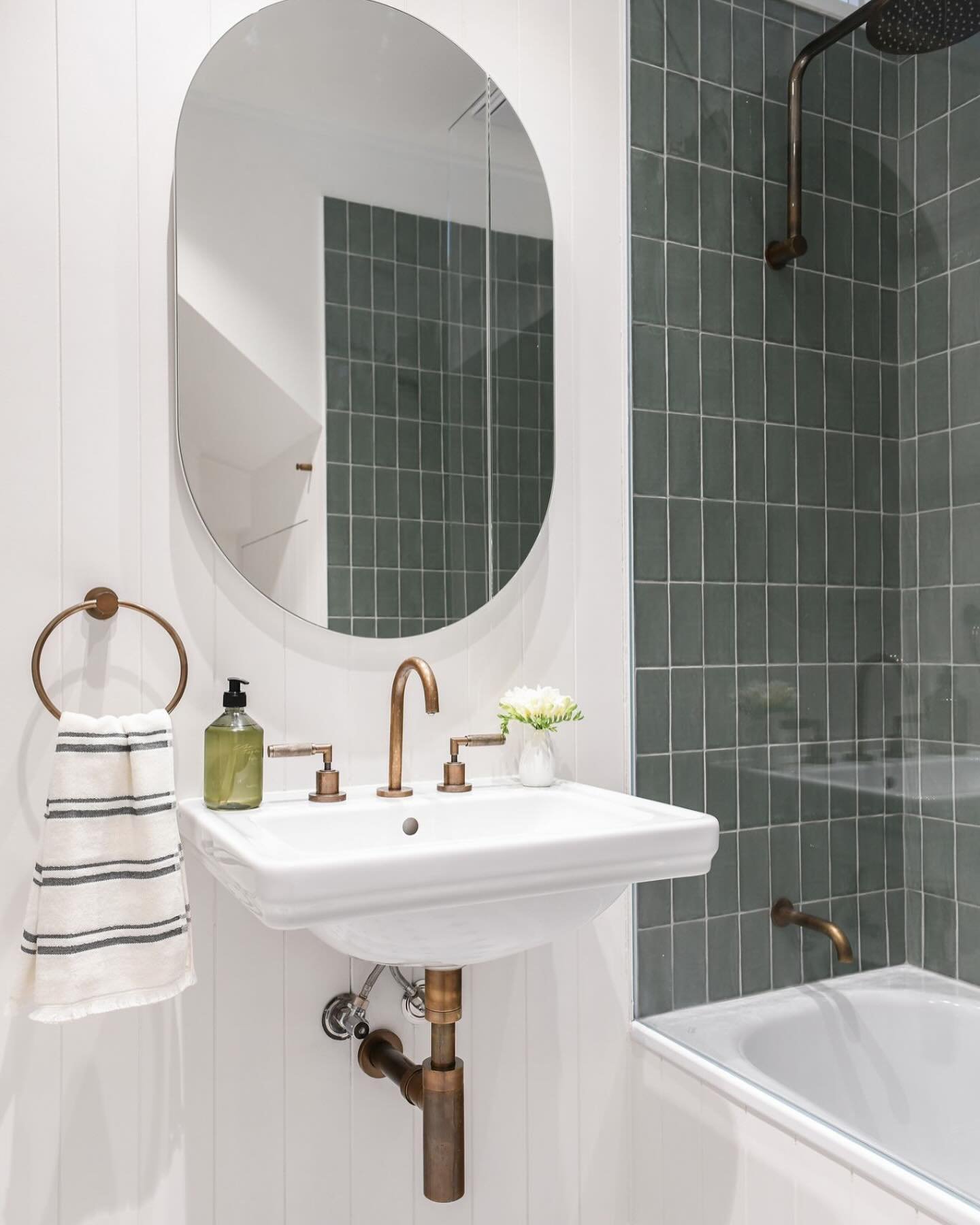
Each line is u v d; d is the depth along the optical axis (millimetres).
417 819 1484
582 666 1800
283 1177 1508
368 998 1571
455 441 1688
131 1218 1410
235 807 1396
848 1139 1399
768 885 1688
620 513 1850
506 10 1759
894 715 1563
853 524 1611
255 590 1520
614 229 1852
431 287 1673
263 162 1539
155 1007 1432
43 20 1395
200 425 1477
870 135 1618
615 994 1805
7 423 1364
